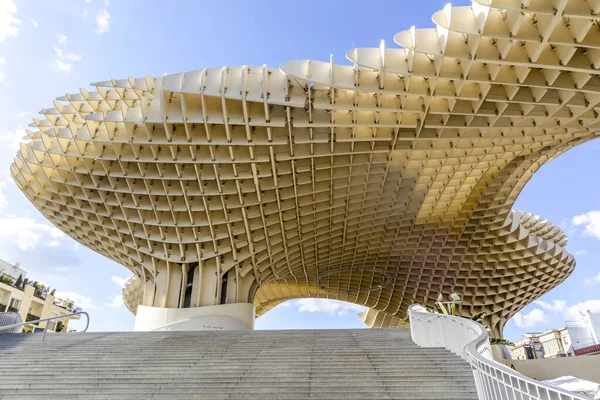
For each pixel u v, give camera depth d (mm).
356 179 24219
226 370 10062
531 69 16250
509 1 13047
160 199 25328
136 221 25844
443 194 27250
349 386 8492
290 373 9570
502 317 44000
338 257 35219
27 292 45562
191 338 14578
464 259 36281
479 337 7910
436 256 36031
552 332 62750
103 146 21875
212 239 26250
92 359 11664
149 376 9828
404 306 45281
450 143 21062
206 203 24516
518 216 34875
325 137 20078
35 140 23062
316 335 14227
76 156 22172
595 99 17141
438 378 8727
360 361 10297
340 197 25703
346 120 18859
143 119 19250
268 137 19922
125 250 28328
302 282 42438
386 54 15891
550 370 14719
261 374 9594
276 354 11414
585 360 14727
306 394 8297
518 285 40562
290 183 23641
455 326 10609
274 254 29375
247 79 18297
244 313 26703
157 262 28266
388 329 15430
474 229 32500
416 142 20719
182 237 26531
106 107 20578
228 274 27906
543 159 26062
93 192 25328
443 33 14766
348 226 29750
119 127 21172
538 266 38438
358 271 39438
